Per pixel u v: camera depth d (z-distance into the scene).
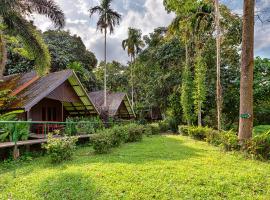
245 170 7.80
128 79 54.41
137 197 5.73
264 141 9.76
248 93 11.47
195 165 8.45
